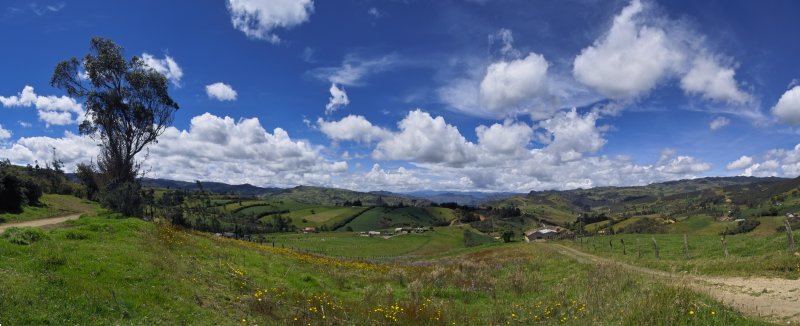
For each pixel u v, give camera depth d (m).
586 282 18.39
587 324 11.95
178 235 22.42
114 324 9.88
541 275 26.05
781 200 139.50
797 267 17.56
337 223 149.88
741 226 79.81
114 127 41.38
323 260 30.81
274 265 21.88
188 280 14.38
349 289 20.89
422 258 65.31
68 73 40.50
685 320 10.47
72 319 9.60
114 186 36.53
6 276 10.65
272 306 14.05
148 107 42.81
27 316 9.16
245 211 145.88
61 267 12.15
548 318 14.09
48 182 73.31
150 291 12.13
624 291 14.72
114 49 40.84
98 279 12.09
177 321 10.91
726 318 10.70
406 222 158.62
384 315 14.87
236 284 16.05
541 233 130.88
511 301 18.41
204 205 136.25
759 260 20.03
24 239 13.86
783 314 11.74
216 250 21.52
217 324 11.41
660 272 22.59
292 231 129.38
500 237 122.06
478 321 14.78
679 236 49.75
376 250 94.19
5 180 42.75
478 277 23.72
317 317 13.69
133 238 18.20
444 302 17.75
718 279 18.17
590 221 165.38
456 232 133.00
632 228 115.38
